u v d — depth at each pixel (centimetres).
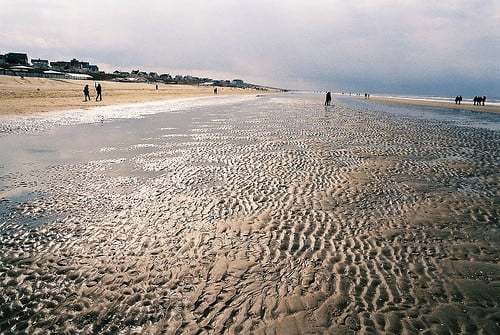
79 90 6234
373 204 869
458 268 572
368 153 1505
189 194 921
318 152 1505
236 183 1027
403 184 1046
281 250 628
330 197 915
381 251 629
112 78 15888
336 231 709
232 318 447
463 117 3747
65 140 1689
